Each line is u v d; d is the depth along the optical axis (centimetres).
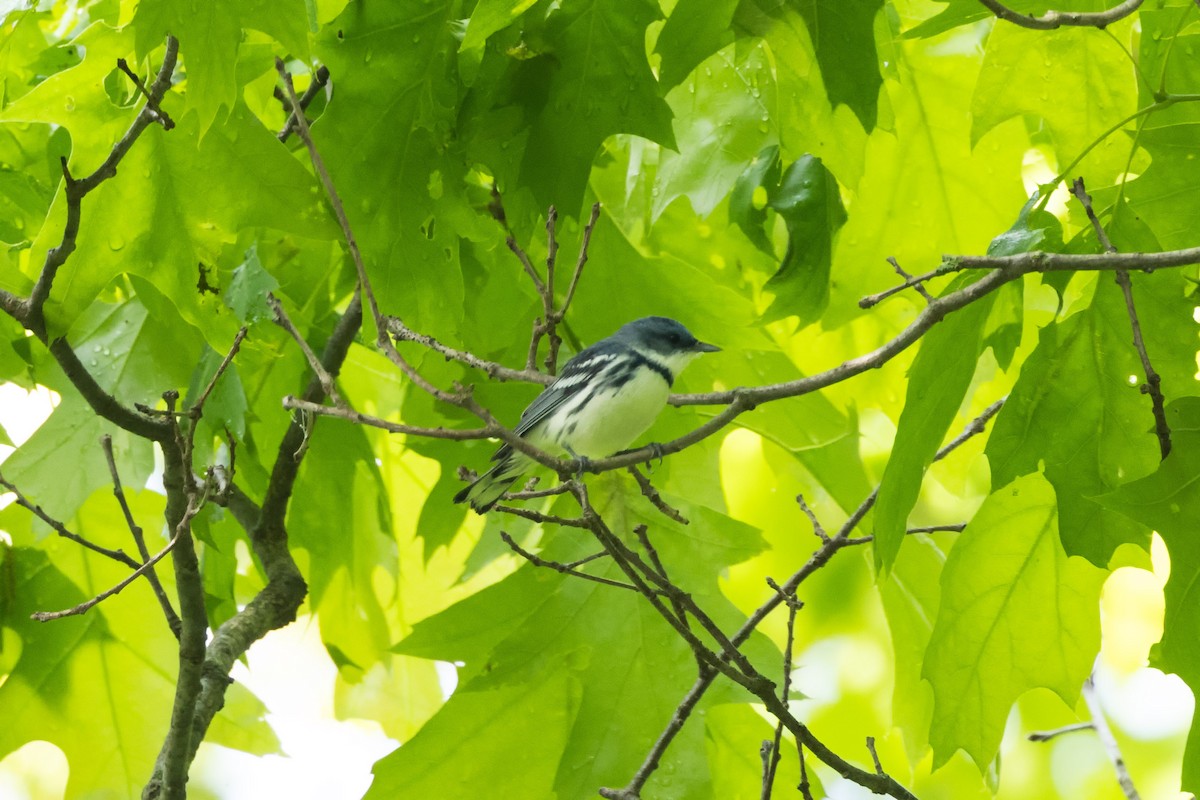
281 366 1210
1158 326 856
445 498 1177
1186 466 753
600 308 1202
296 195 904
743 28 853
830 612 1698
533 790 1011
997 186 1280
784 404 1259
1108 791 1600
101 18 1037
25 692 1139
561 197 890
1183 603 744
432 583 1499
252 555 1198
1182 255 722
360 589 1334
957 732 924
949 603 925
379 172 903
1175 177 925
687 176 1114
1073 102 992
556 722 1025
